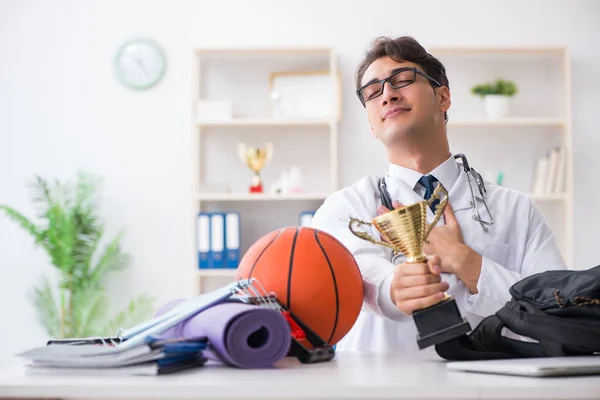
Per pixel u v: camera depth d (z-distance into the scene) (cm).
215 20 470
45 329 461
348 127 460
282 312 123
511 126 459
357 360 126
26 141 468
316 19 467
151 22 470
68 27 471
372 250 163
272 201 464
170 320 119
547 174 444
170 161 465
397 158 186
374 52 179
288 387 89
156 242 462
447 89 185
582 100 458
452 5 463
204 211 464
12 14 472
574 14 461
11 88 470
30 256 466
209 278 458
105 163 466
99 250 461
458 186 185
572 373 101
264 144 466
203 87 469
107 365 104
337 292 127
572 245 434
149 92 468
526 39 462
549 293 123
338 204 185
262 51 453
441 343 124
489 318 130
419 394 88
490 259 181
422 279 123
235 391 89
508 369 101
